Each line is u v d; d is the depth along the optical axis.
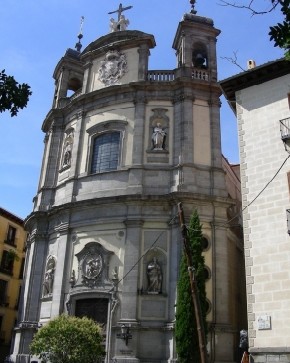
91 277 28.89
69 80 40.06
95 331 23.34
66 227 31.22
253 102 22.12
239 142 21.75
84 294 28.75
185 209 28.25
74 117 35.75
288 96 21.08
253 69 21.94
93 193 31.12
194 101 32.12
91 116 34.41
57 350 22.17
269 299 18.05
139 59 34.41
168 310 26.64
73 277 29.73
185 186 29.06
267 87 21.95
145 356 25.83
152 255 28.28
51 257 32.09
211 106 32.22
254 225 19.62
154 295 27.14
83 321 23.75
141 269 27.95
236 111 22.69
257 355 17.55
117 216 29.55
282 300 17.70
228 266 28.89
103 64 35.78
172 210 28.89
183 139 30.64
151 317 26.70
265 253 18.83
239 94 22.81
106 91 33.81
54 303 29.73
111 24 40.19
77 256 30.09
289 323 17.23
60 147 36.59
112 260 28.84
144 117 32.22
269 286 18.22
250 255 19.19
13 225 51.16
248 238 19.55
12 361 30.59
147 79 33.78
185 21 35.03
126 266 28.00
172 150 31.00
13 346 32.19
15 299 50.12
